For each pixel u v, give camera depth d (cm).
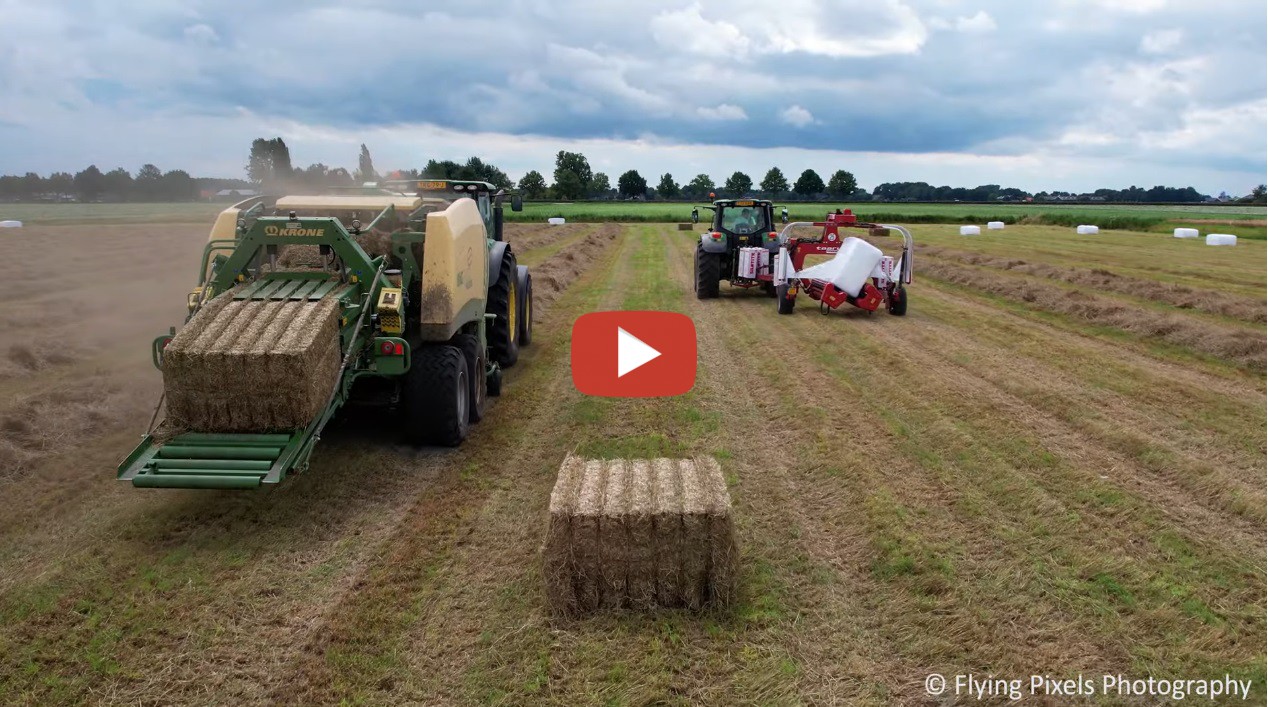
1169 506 463
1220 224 4109
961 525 438
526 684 306
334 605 360
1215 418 632
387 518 453
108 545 413
